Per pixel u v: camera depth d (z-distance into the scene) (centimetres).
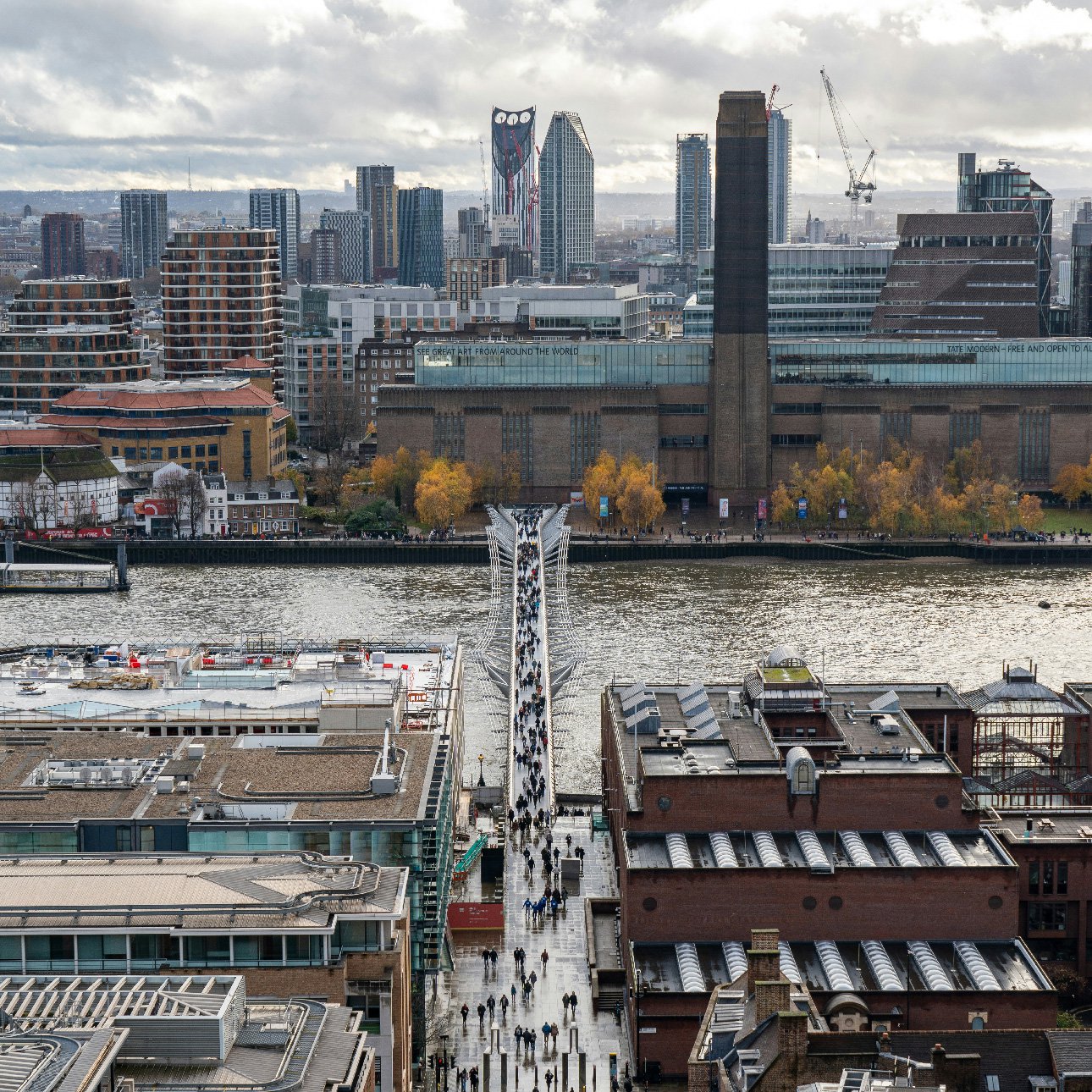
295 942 18262
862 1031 17875
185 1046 15075
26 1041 14362
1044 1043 17125
